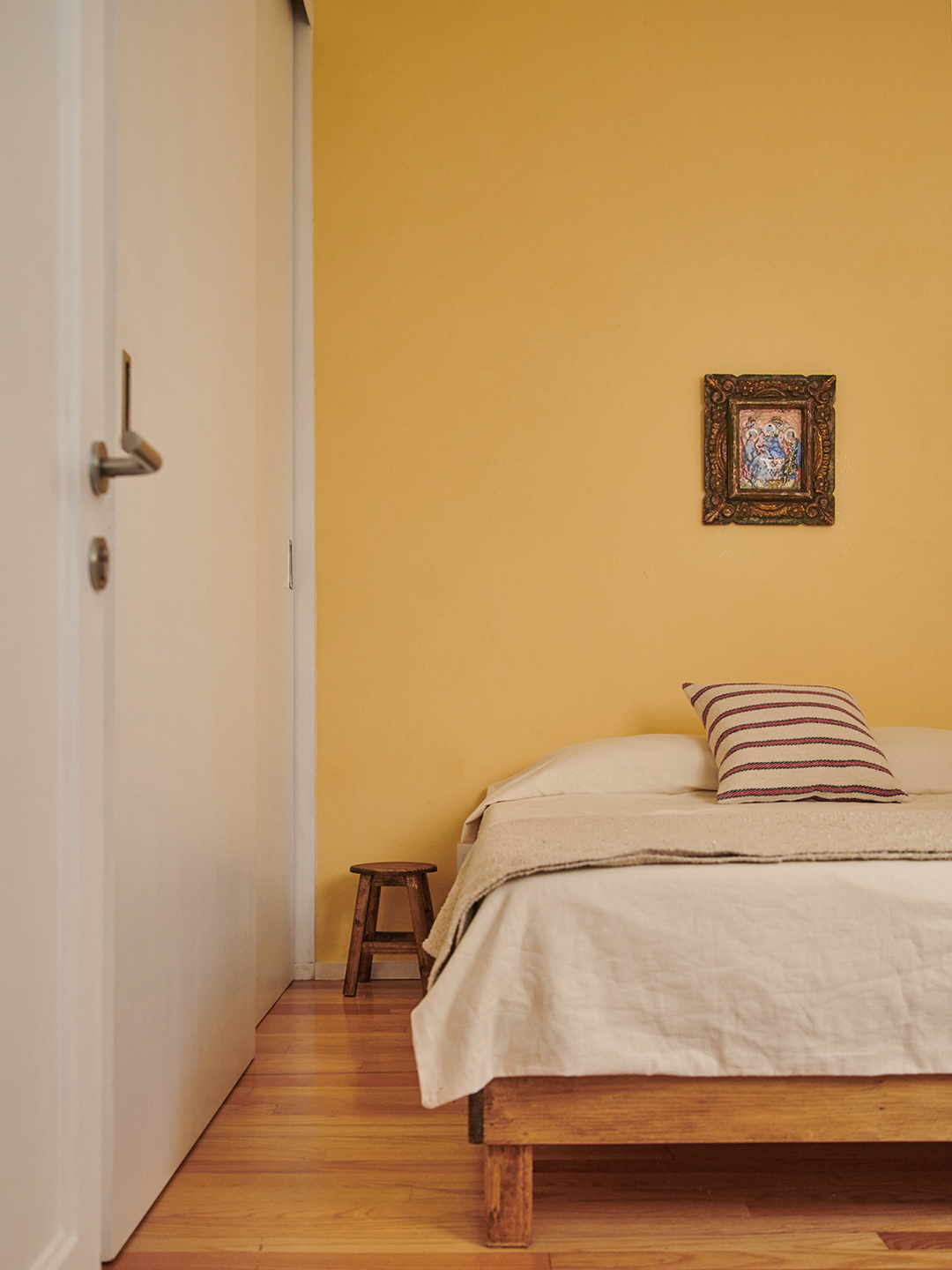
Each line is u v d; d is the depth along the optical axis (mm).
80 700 1161
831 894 1399
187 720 1659
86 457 1187
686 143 3068
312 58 3061
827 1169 1637
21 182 1044
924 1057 1375
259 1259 1341
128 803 1356
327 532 3002
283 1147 1703
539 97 3070
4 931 989
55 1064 1112
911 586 3027
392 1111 1865
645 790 2539
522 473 3021
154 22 1507
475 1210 1484
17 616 1026
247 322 2174
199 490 1759
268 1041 2305
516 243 3055
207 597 1807
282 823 2766
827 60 3086
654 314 3051
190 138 1718
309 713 2969
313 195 3045
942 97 3078
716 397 3004
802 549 3027
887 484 3045
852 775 2342
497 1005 1388
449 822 2969
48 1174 1094
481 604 3000
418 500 3012
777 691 2584
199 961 1736
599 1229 1430
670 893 1401
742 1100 1396
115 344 1310
